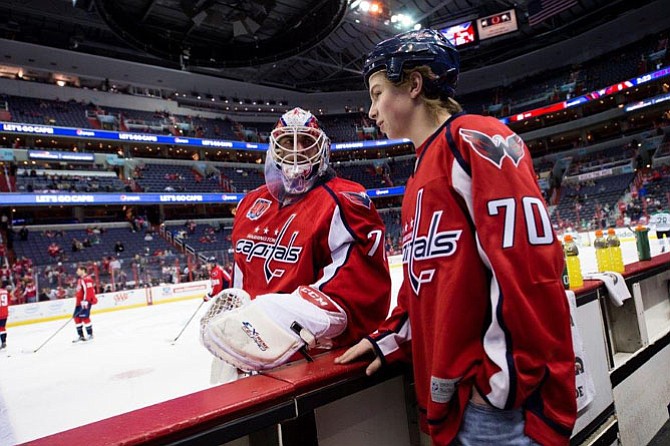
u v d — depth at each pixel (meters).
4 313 7.86
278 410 0.94
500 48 29.36
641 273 2.45
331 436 1.14
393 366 1.20
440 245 0.91
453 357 0.87
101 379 4.65
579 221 21.39
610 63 28.23
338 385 1.07
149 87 28.45
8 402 4.08
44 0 20.11
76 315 7.81
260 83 30.00
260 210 1.62
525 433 0.83
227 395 0.94
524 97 31.06
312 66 29.28
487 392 0.84
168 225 24.86
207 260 17.84
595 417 1.74
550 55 30.23
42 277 14.35
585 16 25.77
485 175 0.84
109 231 21.97
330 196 1.41
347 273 1.30
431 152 0.99
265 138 31.75
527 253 0.80
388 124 1.15
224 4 17.72
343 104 33.78
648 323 2.62
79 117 25.14
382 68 1.13
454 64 1.08
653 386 2.33
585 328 1.78
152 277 15.93
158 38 19.47
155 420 0.82
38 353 6.91
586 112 29.52
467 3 24.27
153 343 6.77
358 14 21.92
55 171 22.75
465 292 0.87
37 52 23.27
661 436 2.24
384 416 1.29
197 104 30.33
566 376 0.81
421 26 25.72
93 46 24.80
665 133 24.52
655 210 19.48
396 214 30.98
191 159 29.78
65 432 0.81
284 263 1.45
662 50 25.61
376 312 1.36
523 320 0.78
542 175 28.08
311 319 1.16
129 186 23.94
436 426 0.92
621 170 24.34
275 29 21.83
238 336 1.11
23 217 22.78
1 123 21.25
